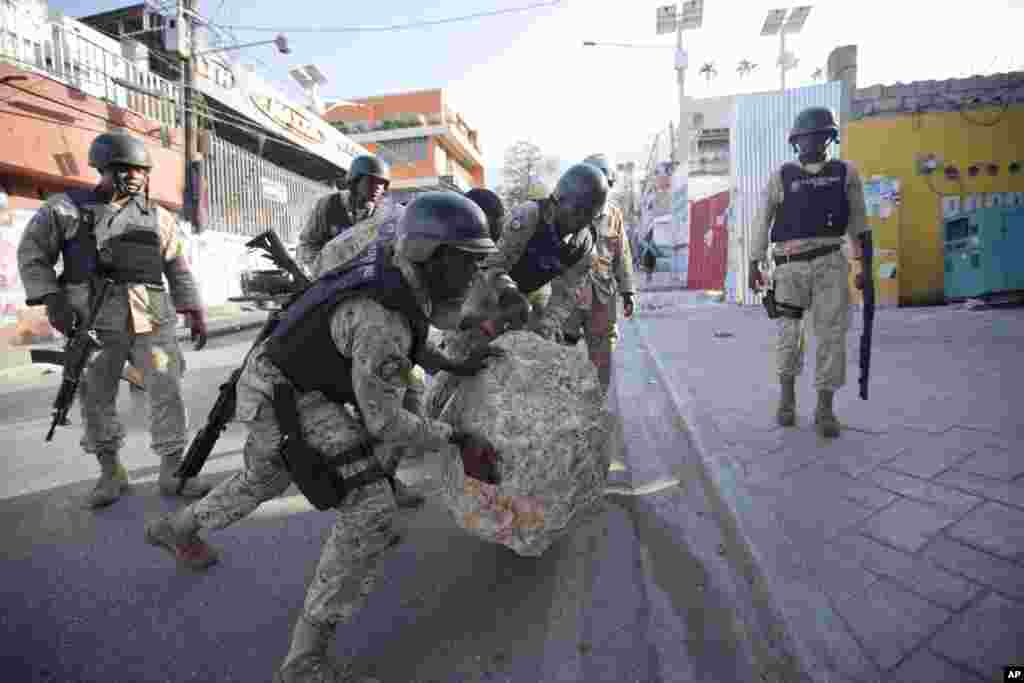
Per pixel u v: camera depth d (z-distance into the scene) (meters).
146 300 3.15
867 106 10.59
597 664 1.85
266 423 1.87
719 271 15.77
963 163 10.00
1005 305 8.85
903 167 10.18
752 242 3.82
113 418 3.21
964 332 6.64
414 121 39.84
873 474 2.81
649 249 22.23
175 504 3.22
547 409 2.17
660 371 5.57
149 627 2.13
